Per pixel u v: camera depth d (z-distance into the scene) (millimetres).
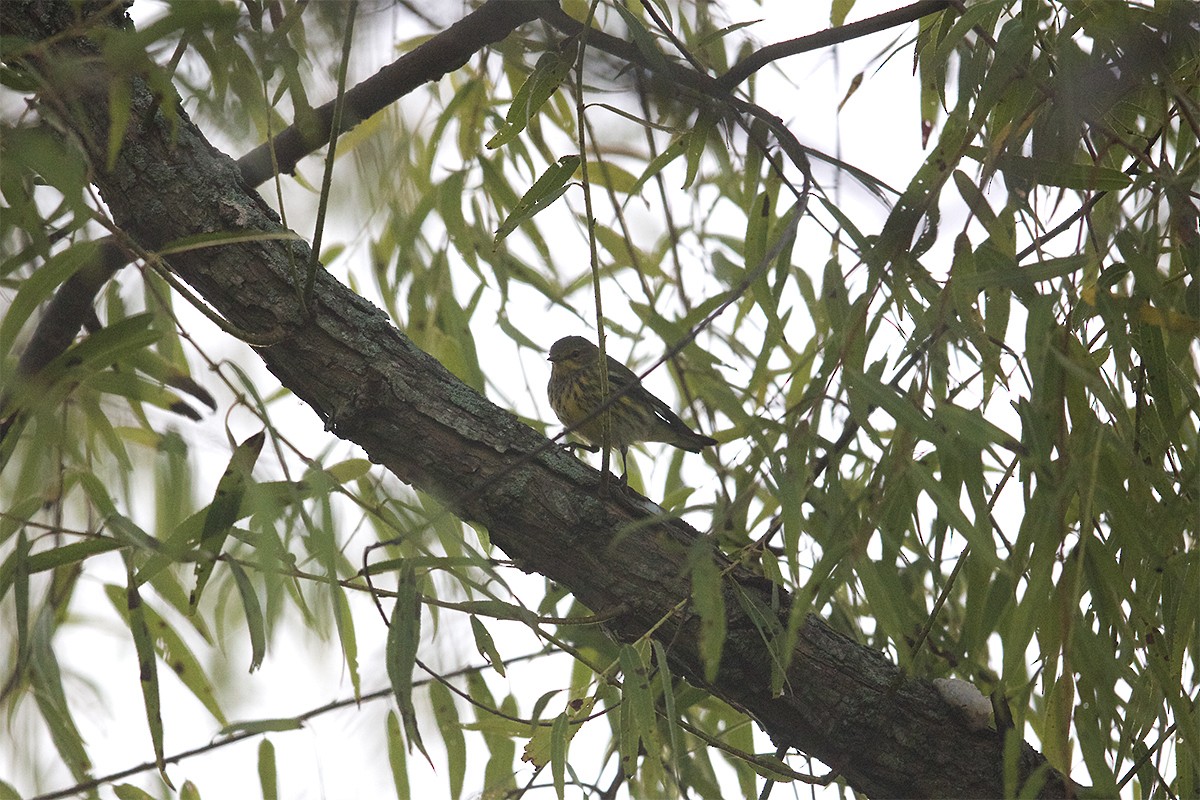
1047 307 4910
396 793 6527
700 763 6844
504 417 6086
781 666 5297
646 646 5375
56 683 5754
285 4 5262
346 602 5438
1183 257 5418
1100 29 5492
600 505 5910
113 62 4832
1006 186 5516
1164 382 5312
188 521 5176
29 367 6859
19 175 5004
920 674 5992
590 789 6312
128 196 5809
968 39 6375
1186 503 5191
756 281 6230
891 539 5250
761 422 5203
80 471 5703
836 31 6586
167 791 6137
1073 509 5133
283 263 5871
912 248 5309
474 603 5340
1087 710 4785
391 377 5898
